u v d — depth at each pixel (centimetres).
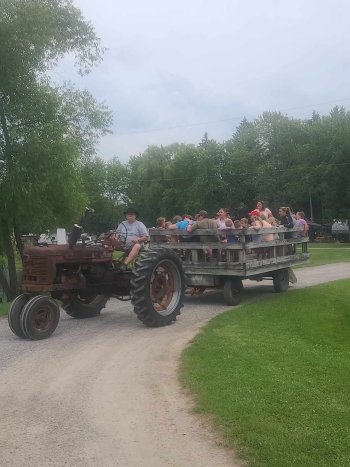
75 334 898
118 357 741
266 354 716
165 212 6681
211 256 1165
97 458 441
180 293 988
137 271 924
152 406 548
